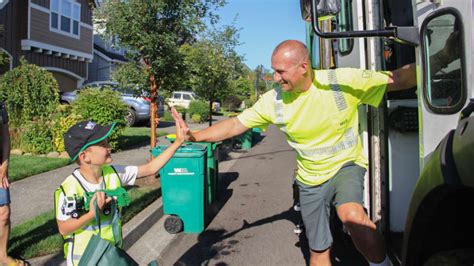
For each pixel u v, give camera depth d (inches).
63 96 749.9
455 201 91.9
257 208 290.8
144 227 239.3
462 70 94.7
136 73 330.0
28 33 785.6
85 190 108.2
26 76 449.1
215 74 556.7
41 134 443.8
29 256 184.2
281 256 204.7
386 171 147.0
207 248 216.2
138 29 308.5
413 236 98.8
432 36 103.7
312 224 140.6
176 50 323.6
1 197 167.2
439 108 101.6
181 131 133.8
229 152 571.8
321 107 129.7
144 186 310.3
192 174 235.0
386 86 129.6
